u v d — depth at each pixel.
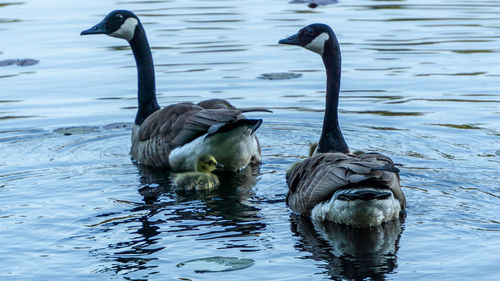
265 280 8.91
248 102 19.09
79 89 20.66
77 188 13.13
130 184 13.48
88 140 16.64
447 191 12.51
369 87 20.20
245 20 29.09
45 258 9.81
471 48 24.09
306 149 15.95
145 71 16.38
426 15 29.70
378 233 10.53
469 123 17.02
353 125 17.27
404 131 16.66
